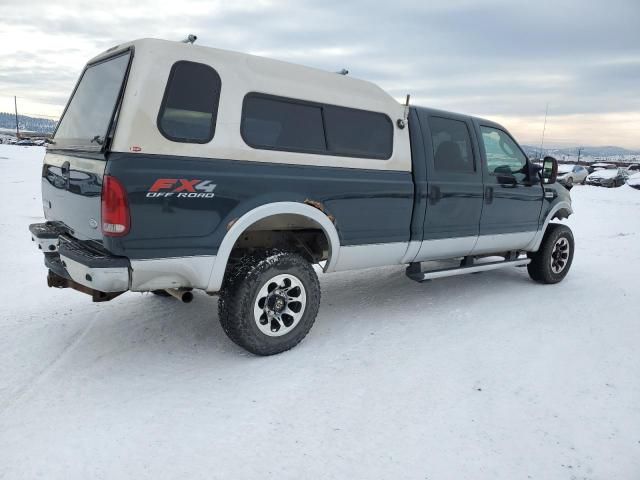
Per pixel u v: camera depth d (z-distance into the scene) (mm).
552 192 5898
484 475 2459
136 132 3031
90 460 2490
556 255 6016
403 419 2924
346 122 4066
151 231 3115
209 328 4289
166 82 3145
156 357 3695
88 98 3670
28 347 3805
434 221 4695
